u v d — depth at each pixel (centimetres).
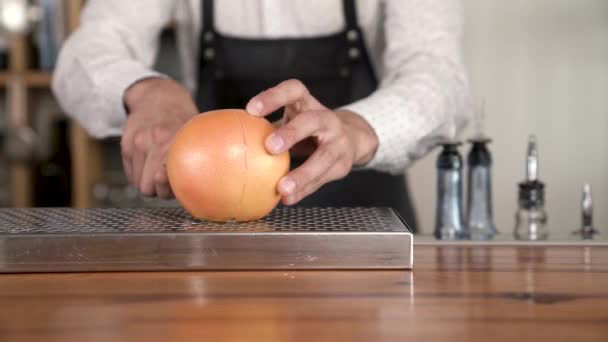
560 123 222
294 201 71
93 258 69
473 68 224
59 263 69
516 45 222
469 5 222
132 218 77
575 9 219
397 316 55
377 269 70
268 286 63
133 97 99
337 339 49
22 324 53
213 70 132
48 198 223
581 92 221
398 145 90
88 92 107
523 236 92
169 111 91
